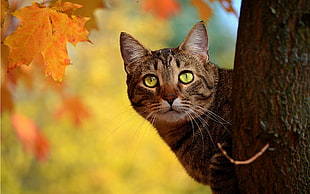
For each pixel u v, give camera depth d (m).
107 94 1.69
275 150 1.04
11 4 1.23
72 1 1.19
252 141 1.05
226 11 1.24
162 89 1.22
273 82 1.03
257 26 1.03
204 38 1.25
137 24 1.69
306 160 1.04
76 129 1.63
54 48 1.17
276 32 1.03
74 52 1.68
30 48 1.16
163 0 1.45
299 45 1.03
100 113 1.68
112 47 1.69
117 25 1.69
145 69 1.24
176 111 1.21
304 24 1.02
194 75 1.22
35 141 1.45
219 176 1.16
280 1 1.03
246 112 1.05
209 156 1.20
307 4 1.02
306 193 1.05
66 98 1.50
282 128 1.04
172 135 1.23
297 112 1.03
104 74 1.69
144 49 1.25
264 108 1.04
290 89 1.03
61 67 1.17
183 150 1.22
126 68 1.26
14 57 1.16
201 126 1.21
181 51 1.24
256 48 1.03
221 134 1.19
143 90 1.24
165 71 1.22
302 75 1.03
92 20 1.21
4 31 1.23
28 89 1.37
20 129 1.44
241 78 1.04
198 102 1.22
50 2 1.17
